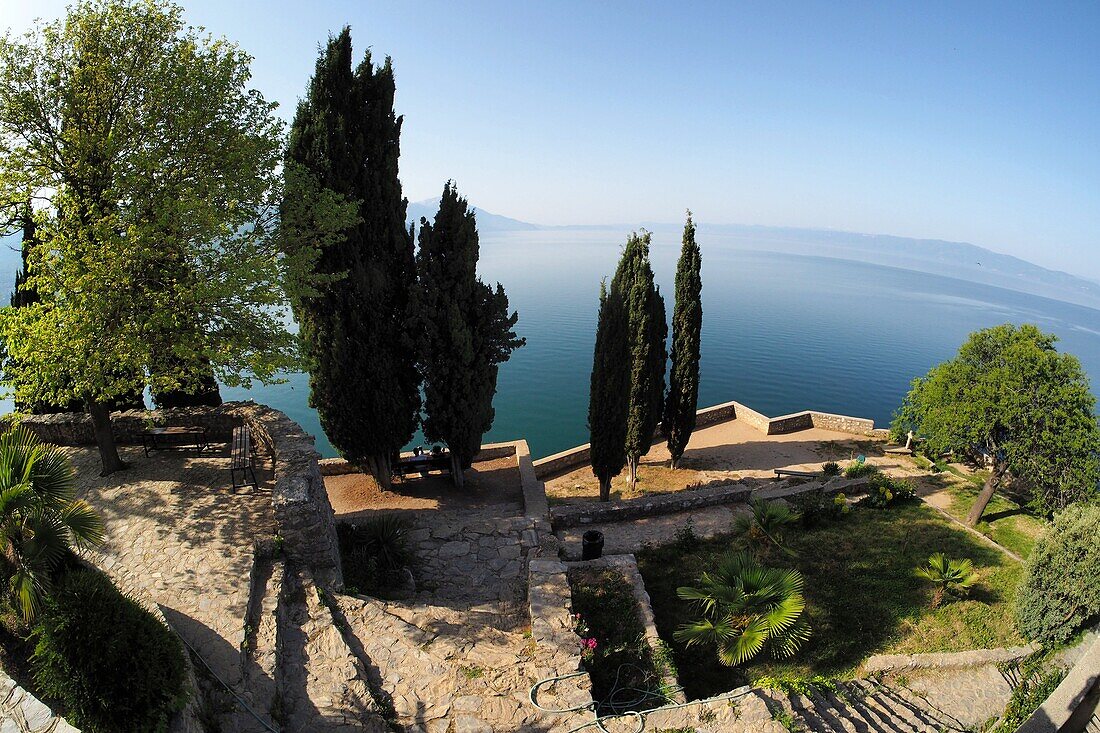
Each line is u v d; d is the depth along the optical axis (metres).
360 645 9.80
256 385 47.06
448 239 17.98
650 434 23.55
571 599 11.48
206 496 13.09
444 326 18.41
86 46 12.34
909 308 153.50
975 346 19.66
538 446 40.75
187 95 12.81
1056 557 11.70
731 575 11.22
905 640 12.31
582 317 95.00
